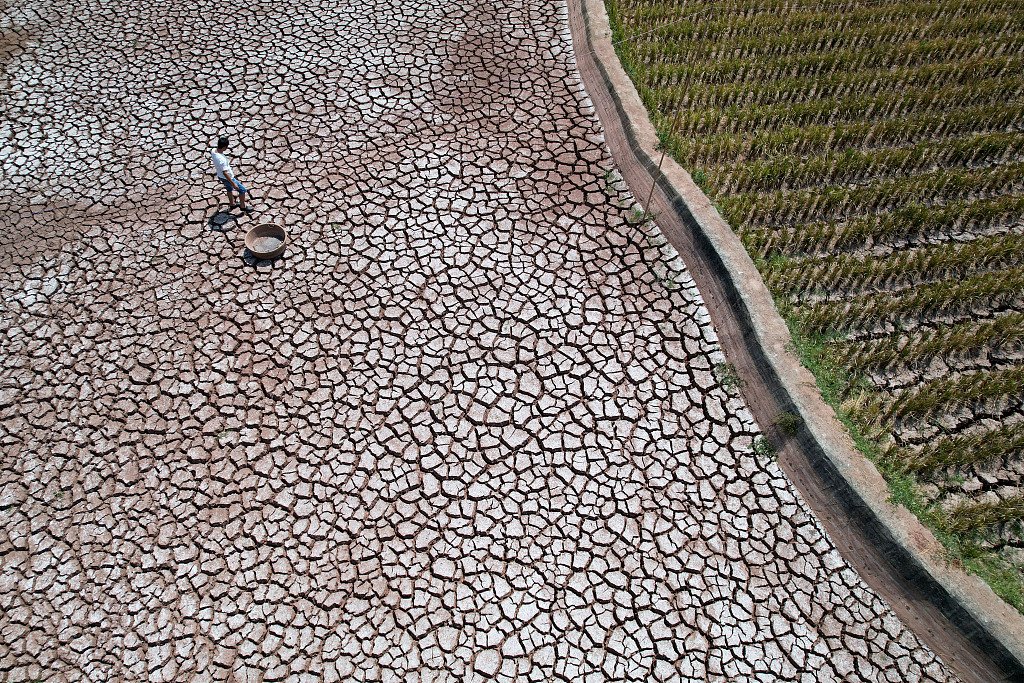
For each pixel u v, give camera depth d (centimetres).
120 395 820
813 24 1293
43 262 946
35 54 1242
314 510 733
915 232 957
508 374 838
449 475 758
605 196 1025
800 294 888
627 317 887
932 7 1317
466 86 1186
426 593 681
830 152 1055
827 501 724
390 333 875
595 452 773
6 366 844
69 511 732
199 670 638
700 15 1317
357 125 1120
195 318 888
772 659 638
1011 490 721
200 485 750
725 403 808
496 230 982
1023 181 1005
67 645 653
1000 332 838
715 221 947
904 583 668
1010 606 631
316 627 661
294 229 983
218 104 1152
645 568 693
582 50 1257
